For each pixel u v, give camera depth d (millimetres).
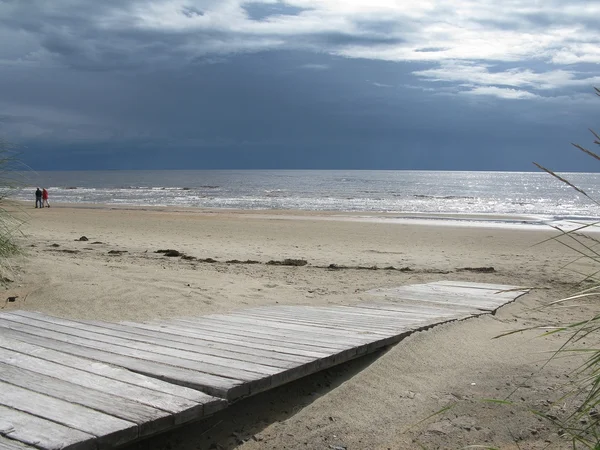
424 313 6375
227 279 8711
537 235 20188
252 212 34250
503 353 5195
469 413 3891
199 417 3238
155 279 8141
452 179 165250
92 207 39062
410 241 17953
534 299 7898
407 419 3812
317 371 4207
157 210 35938
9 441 2695
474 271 11086
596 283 3252
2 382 3566
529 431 3619
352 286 8680
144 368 3904
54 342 4602
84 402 3234
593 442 3344
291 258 12758
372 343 4762
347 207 43406
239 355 4277
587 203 52938
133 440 2908
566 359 5000
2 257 7652
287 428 3646
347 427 3672
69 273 7871
